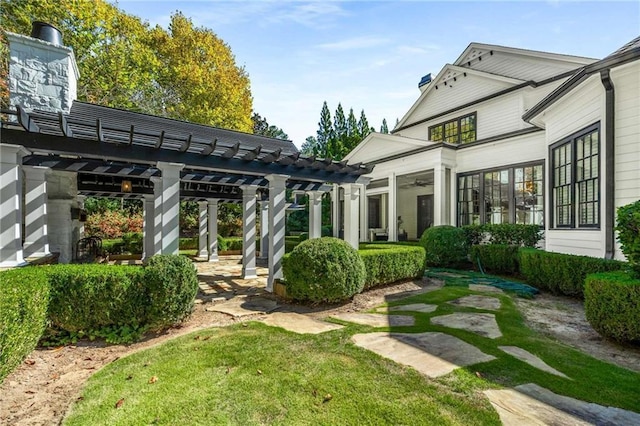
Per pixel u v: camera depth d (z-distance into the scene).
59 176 7.46
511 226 8.86
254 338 3.79
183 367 3.06
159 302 4.03
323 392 2.57
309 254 5.25
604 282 3.60
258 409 2.37
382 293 6.27
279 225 6.57
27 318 3.13
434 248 9.43
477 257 9.02
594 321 3.71
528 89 10.79
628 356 3.28
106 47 14.97
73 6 13.15
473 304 5.34
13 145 4.43
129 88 15.95
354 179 7.77
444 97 13.60
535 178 9.62
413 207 16.98
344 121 29.42
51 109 6.29
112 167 6.96
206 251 13.21
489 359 3.12
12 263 4.42
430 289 6.70
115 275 3.94
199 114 18.02
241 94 20.33
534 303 5.53
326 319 4.60
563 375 2.79
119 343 3.80
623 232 3.69
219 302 5.65
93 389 2.71
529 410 2.26
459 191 11.66
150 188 9.70
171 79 18.17
